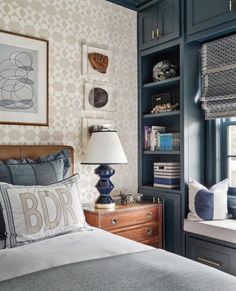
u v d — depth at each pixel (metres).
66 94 2.86
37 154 2.56
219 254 2.57
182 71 2.97
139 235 2.86
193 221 2.77
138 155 3.41
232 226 2.53
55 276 1.27
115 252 1.59
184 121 2.96
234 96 2.73
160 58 3.46
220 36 2.83
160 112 3.26
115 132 2.75
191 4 2.89
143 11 3.38
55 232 1.86
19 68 2.58
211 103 2.94
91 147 2.68
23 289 1.16
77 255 1.54
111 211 2.65
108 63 3.17
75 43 2.94
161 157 3.52
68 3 2.89
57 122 2.80
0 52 2.49
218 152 3.06
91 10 3.06
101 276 1.27
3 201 1.82
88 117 3.01
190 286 1.18
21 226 1.77
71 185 2.11
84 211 2.70
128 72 3.35
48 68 2.75
